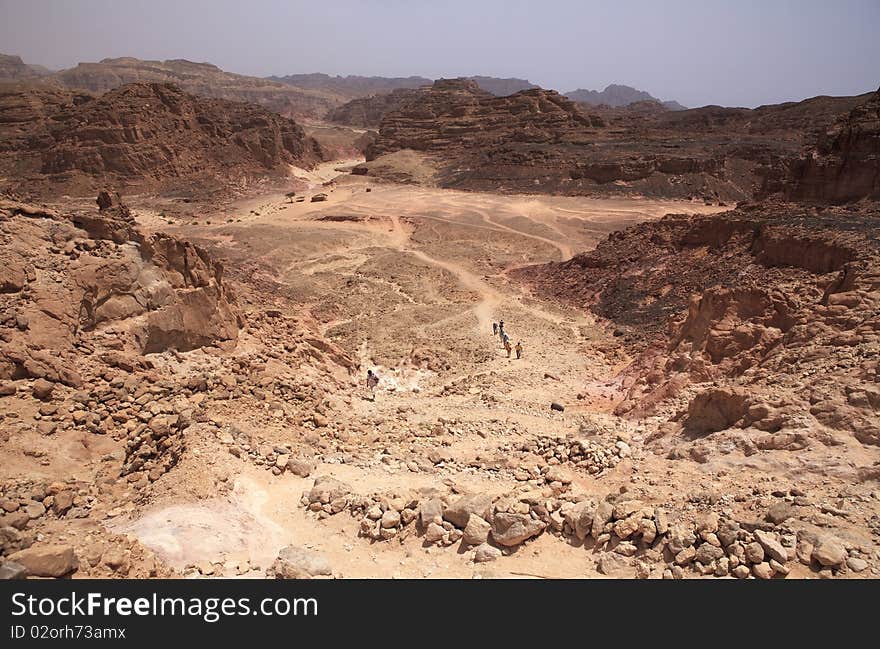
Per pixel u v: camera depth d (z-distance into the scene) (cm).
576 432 1914
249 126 13625
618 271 5100
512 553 1054
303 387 2141
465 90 18875
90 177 10694
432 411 2297
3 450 1309
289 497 1271
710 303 2439
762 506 1093
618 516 1075
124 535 1021
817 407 1413
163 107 12331
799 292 2317
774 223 4084
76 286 1834
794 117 16662
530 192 10969
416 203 10069
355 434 1847
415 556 1067
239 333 2519
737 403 1597
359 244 7269
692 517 1053
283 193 11819
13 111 13225
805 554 930
